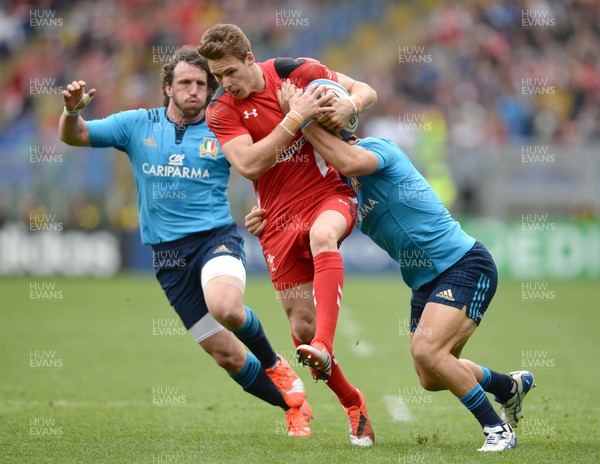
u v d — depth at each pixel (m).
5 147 81.94
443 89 83.06
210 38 18.83
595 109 84.62
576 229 68.56
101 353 37.31
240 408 25.52
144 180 22.20
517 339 40.84
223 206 22.23
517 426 22.17
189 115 22.03
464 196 69.62
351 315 49.22
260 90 19.52
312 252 18.83
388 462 17.23
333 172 20.09
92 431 21.56
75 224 70.56
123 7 89.69
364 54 88.75
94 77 84.50
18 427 21.98
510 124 81.81
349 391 19.66
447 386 18.50
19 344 39.69
